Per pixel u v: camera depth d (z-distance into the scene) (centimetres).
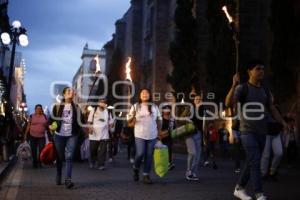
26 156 1463
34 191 852
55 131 924
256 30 2808
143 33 5862
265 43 2742
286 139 1484
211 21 3022
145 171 1005
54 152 1012
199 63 3469
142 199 768
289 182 1077
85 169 1378
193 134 1085
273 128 1059
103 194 823
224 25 2875
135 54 5906
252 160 691
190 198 785
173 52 3519
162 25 4828
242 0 2820
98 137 1377
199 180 1089
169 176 1190
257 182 688
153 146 1004
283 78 2348
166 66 4797
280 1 2373
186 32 3494
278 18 2377
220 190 896
